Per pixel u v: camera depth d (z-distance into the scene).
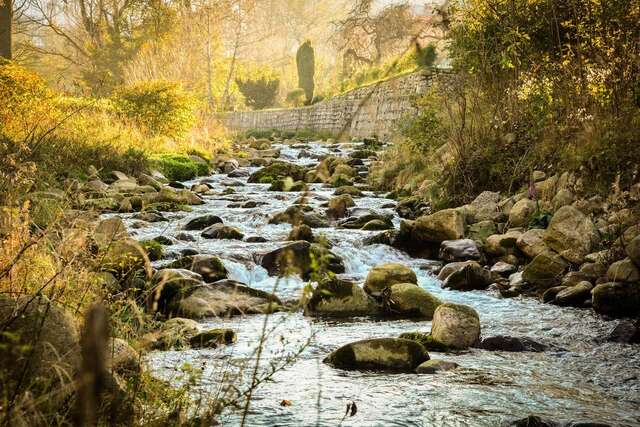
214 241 10.48
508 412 4.42
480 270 8.63
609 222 8.94
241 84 53.38
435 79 17.45
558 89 12.09
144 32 42.53
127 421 3.26
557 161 11.40
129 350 3.91
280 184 16.64
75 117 17.64
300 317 7.26
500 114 13.18
